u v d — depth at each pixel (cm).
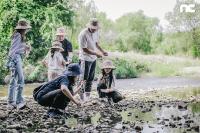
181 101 1114
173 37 4644
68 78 781
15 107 879
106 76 988
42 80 2045
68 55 1039
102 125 681
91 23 1026
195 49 4197
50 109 794
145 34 4966
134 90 1573
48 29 2033
